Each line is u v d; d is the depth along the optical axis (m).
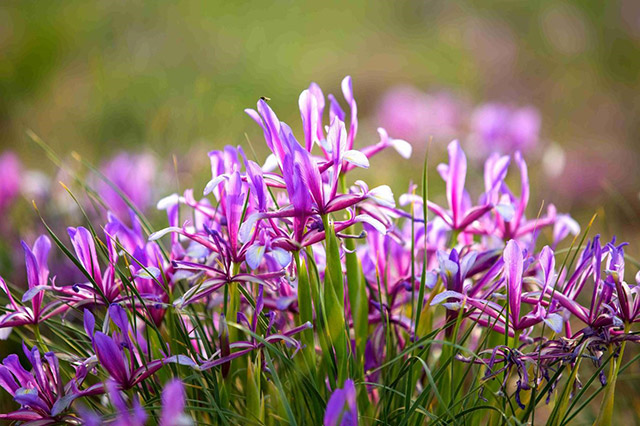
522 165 0.89
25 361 1.00
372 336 0.90
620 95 2.31
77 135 1.74
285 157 0.80
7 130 1.81
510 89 2.43
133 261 0.86
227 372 0.83
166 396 0.73
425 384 0.90
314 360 0.84
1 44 2.43
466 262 0.84
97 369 0.83
